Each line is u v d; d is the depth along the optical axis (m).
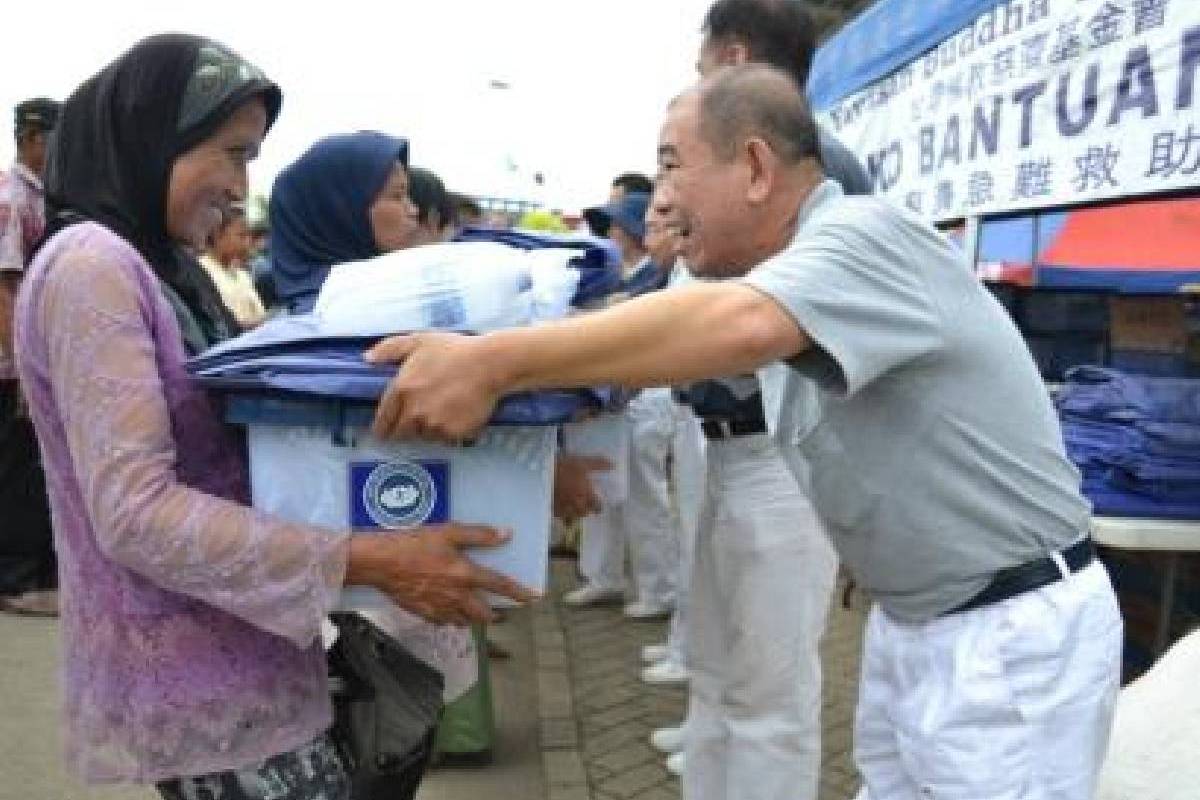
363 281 1.37
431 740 1.74
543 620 5.18
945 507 1.56
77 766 1.52
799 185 1.65
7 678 4.01
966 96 4.26
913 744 1.66
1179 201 3.44
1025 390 1.58
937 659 1.63
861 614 5.15
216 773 1.47
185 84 1.49
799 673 2.55
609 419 1.82
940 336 1.45
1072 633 1.58
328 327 1.33
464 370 1.19
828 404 1.57
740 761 2.60
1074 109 3.46
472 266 1.36
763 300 1.27
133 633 1.42
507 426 1.32
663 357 1.22
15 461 4.46
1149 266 4.05
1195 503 2.82
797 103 1.63
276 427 1.31
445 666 1.97
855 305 1.33
